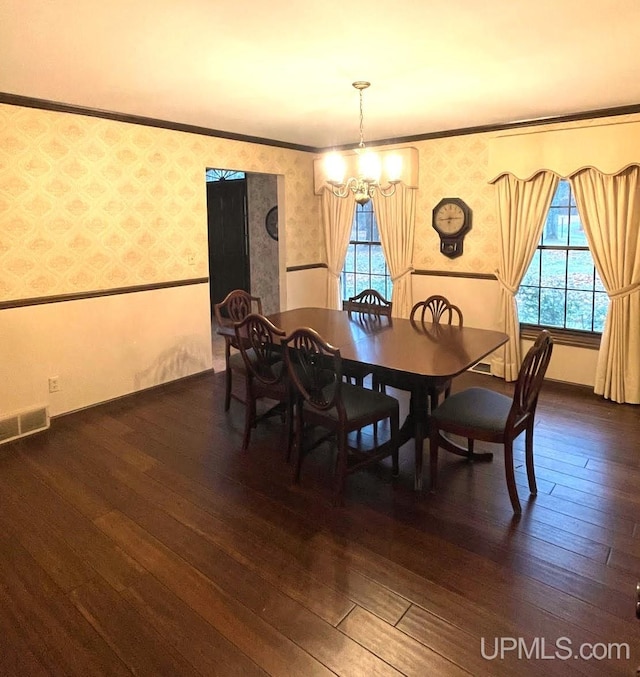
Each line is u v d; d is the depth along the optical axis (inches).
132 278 166.6
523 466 120.6
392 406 113.1
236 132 186.9
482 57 109.5
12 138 135.0
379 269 223.3
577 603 78.7
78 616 77.5
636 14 88.7
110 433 141.9
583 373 174.4
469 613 77.1
